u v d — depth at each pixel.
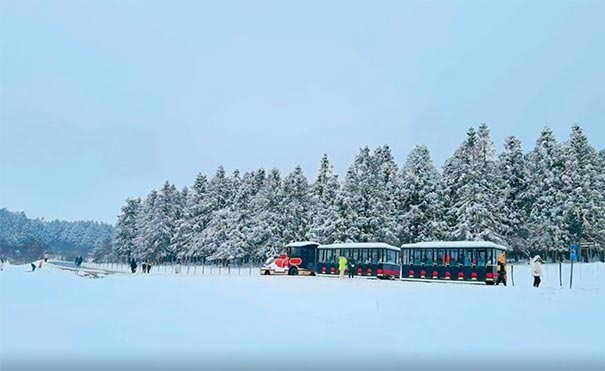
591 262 61.78
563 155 63.56
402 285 33.38
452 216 62.47
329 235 64.12
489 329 16.98
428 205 63.38
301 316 19.09
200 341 14.88
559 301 23.14
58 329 15.84
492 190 62.16
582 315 19.44
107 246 132.25
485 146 63.78
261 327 16.94
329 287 31.22
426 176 65.56
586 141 68.31
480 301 23.06
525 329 17.03
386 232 61.88
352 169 66.69
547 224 60.03
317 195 76.12
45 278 38.56
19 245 162.00
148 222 96.81
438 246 42.12
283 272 52.91
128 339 14.92
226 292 27.55
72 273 52.44
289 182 77.31
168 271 78.81
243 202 82.25
